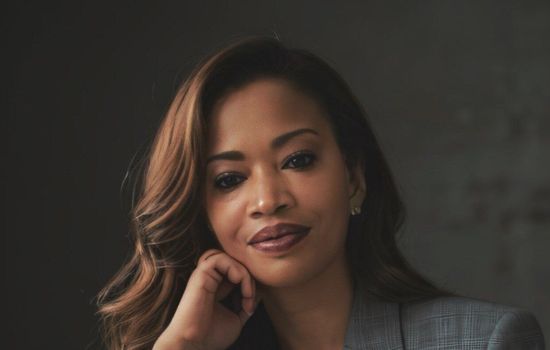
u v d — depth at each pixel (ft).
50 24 18.52
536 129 17.84
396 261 7.25
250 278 6.86
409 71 18.42
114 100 18.42
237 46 6.70
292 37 18.66
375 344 6.81
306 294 6.88
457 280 18.07
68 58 18.49
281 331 7.16
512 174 17.92
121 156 18.26
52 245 18.19
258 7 18.70
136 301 7.39
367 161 7.27
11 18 18.47
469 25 18.22
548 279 17.67
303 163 6.51
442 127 18.28
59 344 18.03
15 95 18.38
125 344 7.50
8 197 18.19
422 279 7.27
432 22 18.38
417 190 18.28
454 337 6.63
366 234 7.20
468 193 18.11
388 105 18.45
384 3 18.54
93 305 18.06
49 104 18.38
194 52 18.53
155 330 7.45
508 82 18.03
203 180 6.75
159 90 18.42
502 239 17.94
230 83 6.69
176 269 7.29
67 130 18.35
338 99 6.97
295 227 6.42
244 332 7.52
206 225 7.14
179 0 18.65
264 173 6.46
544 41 17.89
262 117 6.50
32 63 18.44
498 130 18.03
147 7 18.62
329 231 6.52
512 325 6.53
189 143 6.65
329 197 6.52
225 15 18.62
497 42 18.11
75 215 18.21
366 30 18.58
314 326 6.99
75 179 18.28
